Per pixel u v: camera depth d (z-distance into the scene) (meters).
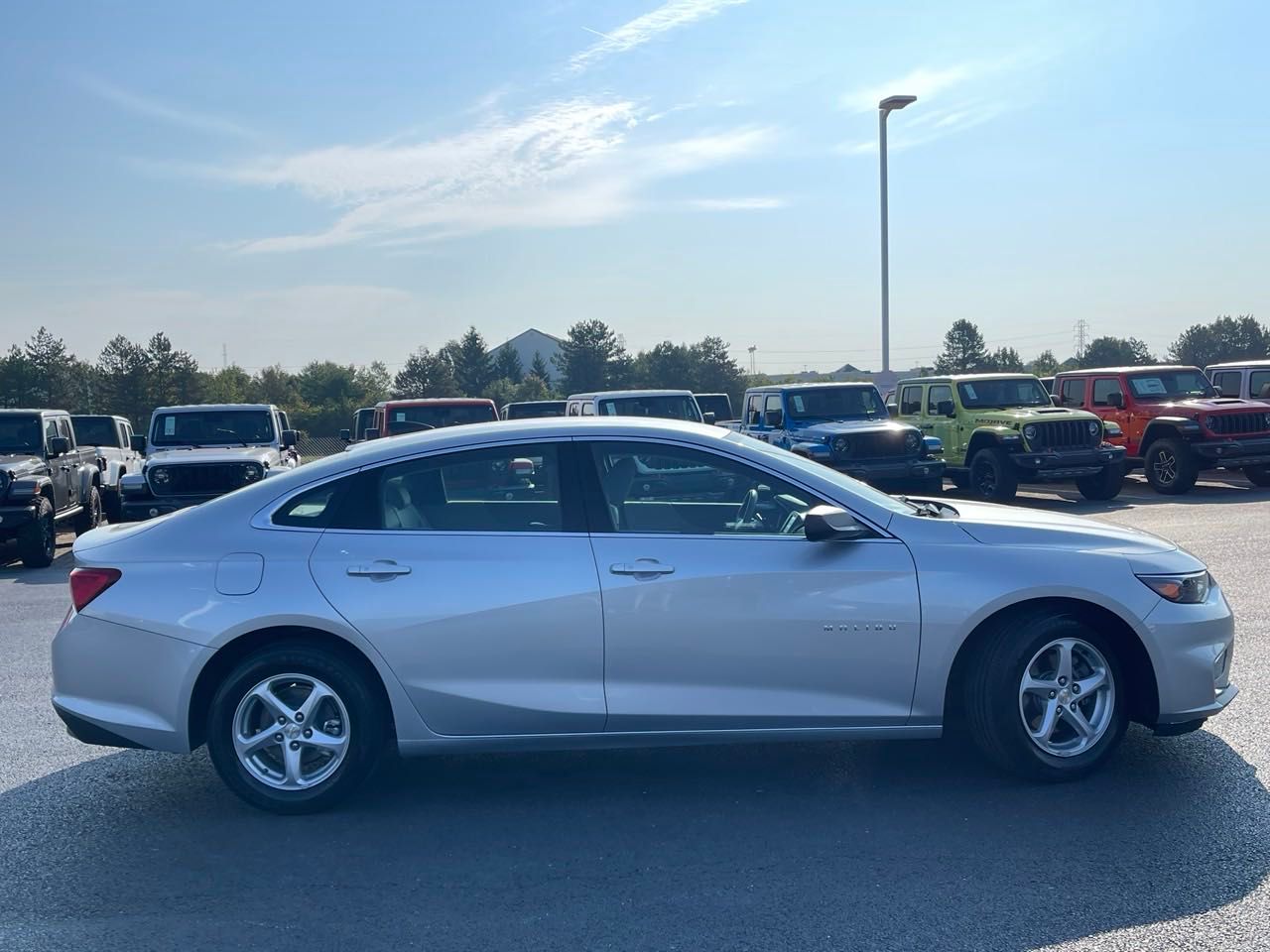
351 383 69.31
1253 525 13.85
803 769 5.48
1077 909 3.92
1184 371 19.42
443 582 4.94
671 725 4.98
